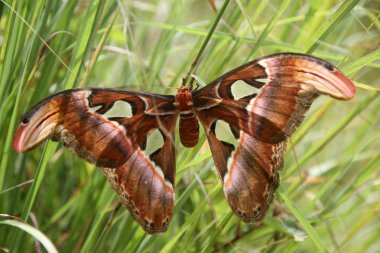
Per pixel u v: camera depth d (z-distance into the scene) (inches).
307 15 41.5
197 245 40.6
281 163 37.2
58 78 41.8
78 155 36.5
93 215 39.9
